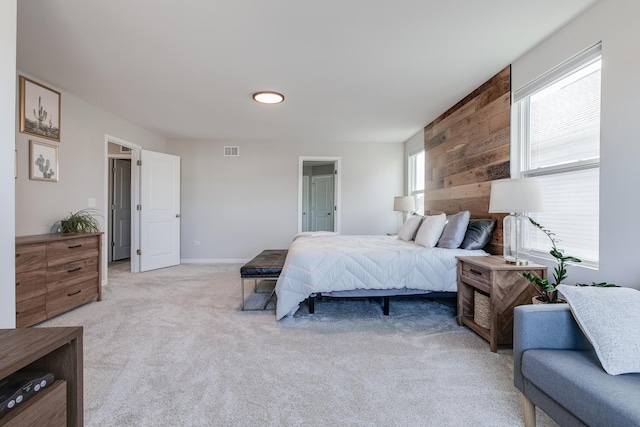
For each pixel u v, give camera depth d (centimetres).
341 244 332
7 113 170
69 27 221
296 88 333
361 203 591
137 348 218
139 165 483
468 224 306
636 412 91
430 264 277
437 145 433
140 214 482
